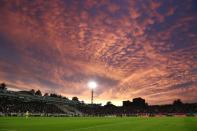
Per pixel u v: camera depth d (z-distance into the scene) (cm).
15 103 7450
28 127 2708
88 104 11362
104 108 11619
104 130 2508
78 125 3241
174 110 12875
